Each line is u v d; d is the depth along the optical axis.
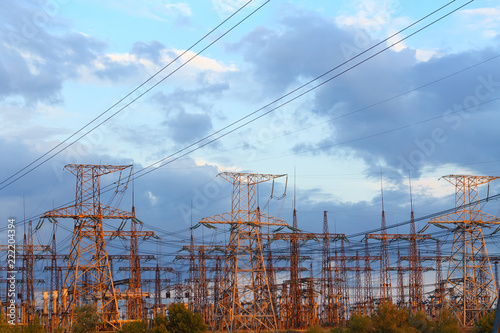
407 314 113.06
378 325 109.50
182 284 188.75
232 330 115.94
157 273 182.88
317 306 183.38
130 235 146.88
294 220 161.25
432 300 173.25
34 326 102.25
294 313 161.25
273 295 167.88
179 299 184.50
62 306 118.69
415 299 175.00
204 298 174.62
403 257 177.25
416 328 111.50
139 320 116.88
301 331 133.62
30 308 149.25
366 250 184.38
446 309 119.31
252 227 117.31
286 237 160.12
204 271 177.75
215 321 117.56
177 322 109.50
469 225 129.75
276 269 189.62
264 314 119.44
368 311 186.75
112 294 118.38
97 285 117.56
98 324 114.44
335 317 175.88
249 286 116.00
